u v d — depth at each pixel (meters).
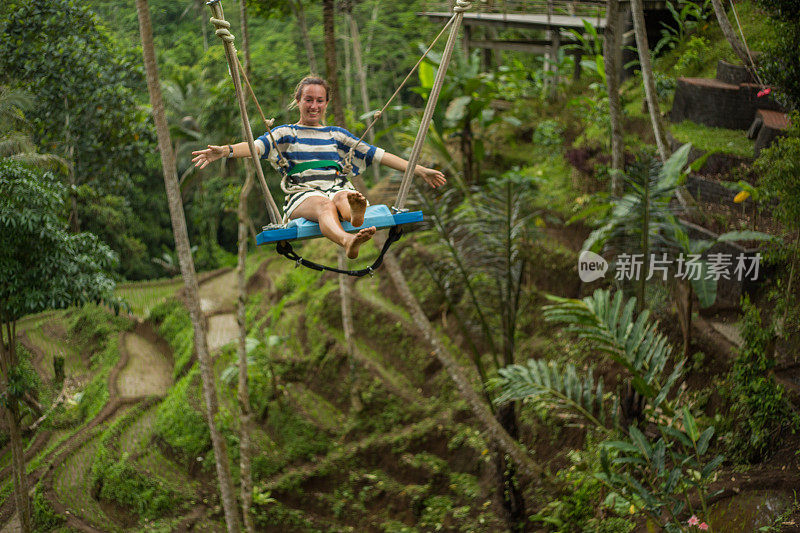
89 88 12.89
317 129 4.06
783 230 10.12
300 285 17.50
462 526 11.15
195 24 31.02
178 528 12.51
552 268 12.80
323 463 12.95
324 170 4.00
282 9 13.32
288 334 15.88
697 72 14.22
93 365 20.48
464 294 13.80
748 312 9.87
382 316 14.91
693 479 6.90
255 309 18.58
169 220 30.22
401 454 12.64
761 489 8.39
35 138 12.96
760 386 9.23
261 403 14.32
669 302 10.70
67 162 13.38
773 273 10.26
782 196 9.30
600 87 15.42
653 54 15.61
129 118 13.29
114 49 13.99
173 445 14.18
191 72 26.42
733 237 8.87
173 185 8.29
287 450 13.45
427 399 13.48
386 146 16.20
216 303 21.67
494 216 9.44
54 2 12.88
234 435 13.82
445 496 11.93
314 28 29.28
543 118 16.64
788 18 10.17
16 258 10.66
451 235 10.12
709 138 12.41
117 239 26.66
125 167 14.93
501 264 9.69
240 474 13.21
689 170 10.07
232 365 14.32
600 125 14.66
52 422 17.69
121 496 13.35
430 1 20.36
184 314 21.20
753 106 12.48
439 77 4.00
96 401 17.97
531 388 7.89
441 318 14.28
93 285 10.98
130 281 26.97
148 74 7.82
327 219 3.57
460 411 12.69
